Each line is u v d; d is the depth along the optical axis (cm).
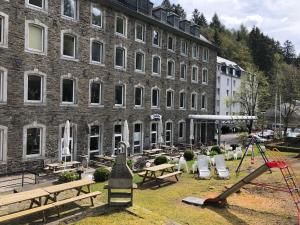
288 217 1023
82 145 2106
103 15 2253
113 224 905
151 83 2761
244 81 4944
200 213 1046
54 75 1908
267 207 1125
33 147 1817
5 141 1659
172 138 3066
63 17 1953
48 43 1866
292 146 3181
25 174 1722
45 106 1856
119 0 2494
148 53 2714
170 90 3017
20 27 1719
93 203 1095
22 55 1730
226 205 1134
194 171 1767
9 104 1675
